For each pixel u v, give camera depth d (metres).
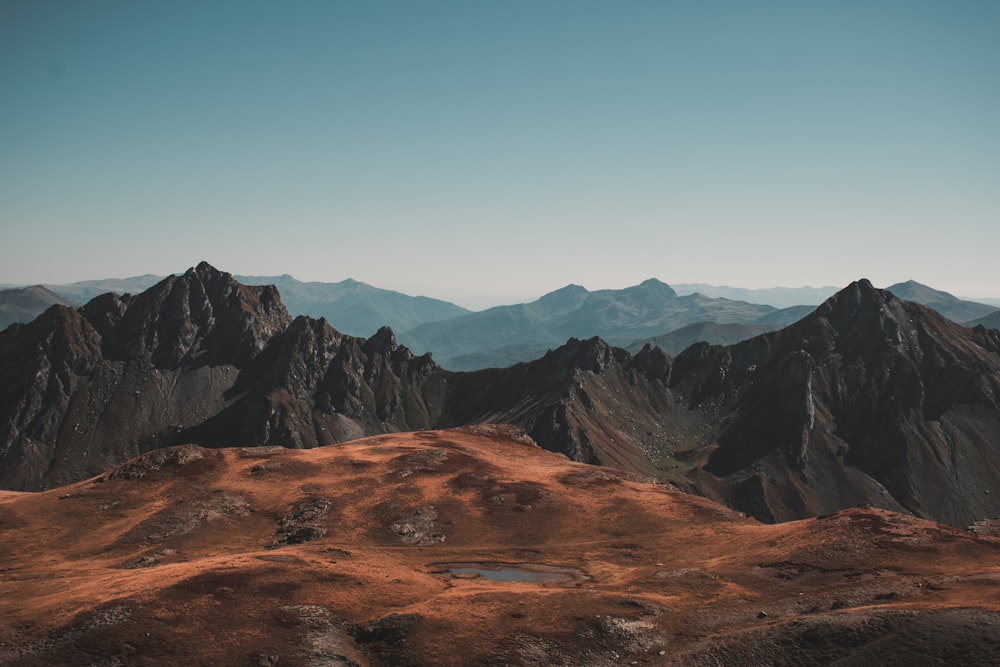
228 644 67.38
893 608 66.38
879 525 94.62
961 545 87.25
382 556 107.19
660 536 117.81
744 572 90.38
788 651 64.12
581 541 118.50
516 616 75.00
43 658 63.28
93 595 75.94
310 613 74.88
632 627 73.06
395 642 70.00
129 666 62.81
